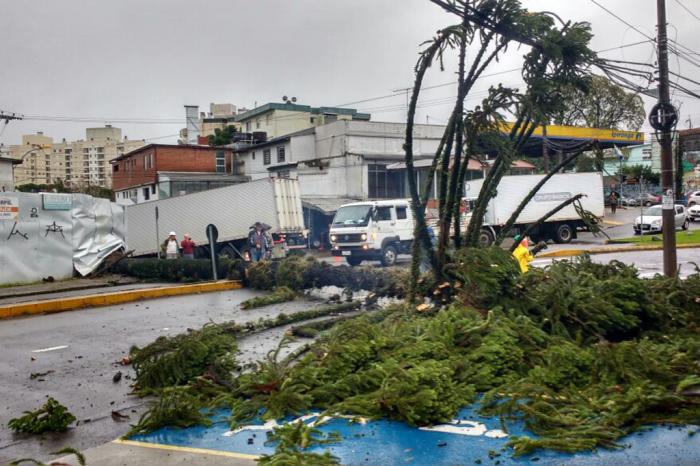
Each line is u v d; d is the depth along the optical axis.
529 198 8.94
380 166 46.00
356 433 5.16
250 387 6.21
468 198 31.42
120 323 11.86
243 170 57.12
